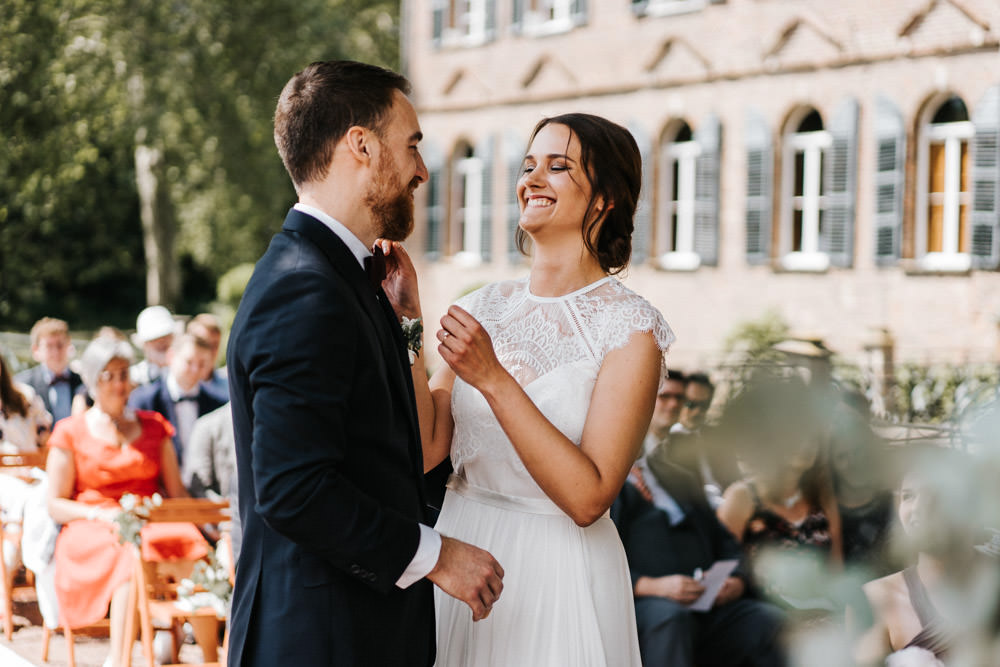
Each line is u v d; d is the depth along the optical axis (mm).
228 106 24906
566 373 2604
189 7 24750
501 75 19344
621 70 17438
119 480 5270
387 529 2213
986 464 3746
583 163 2689
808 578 3896
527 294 2787
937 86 13750
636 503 4312
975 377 10211
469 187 20281
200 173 27359
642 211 17078
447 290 20453
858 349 14320
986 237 13289
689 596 4086
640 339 2594
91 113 24219
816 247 15398
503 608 2658
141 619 4641
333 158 2350
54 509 5137
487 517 2705
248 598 2312
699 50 16344
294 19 25266
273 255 2275
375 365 2293
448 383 2953
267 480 2113
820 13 14906
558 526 2662
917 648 3652
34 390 8227
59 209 28094
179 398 6695
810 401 4102
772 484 4062
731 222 16047
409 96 2441
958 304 13500
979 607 3609
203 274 39062
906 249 14125
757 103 15719
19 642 5770
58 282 34875
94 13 23938
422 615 2492
